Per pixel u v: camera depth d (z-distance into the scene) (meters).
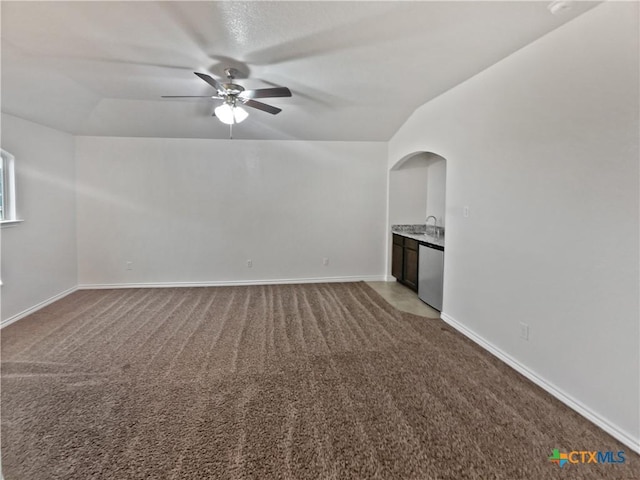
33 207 3.89
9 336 3.19
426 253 4.23
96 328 3.41
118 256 4.90
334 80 3.15
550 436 1.87
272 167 5.08
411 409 2.11
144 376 2.49
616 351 1.83
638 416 1.74
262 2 1.89
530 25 2.12
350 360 2.75
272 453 1.75
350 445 1.81
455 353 2.88
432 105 3.76
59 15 2.02
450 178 3.45
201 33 2.24
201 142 4.91
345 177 5.24
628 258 1.76
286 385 2.38
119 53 2.54
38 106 3.54
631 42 1.71
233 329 3.40
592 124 1.93
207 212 5.02
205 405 2.15
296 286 5.10
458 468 1.66
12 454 1.74
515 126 2.53
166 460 1.71
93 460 1.70
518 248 2.53
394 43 2.38
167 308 4.05
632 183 1.73
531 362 2.44
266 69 2.86
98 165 4.74
